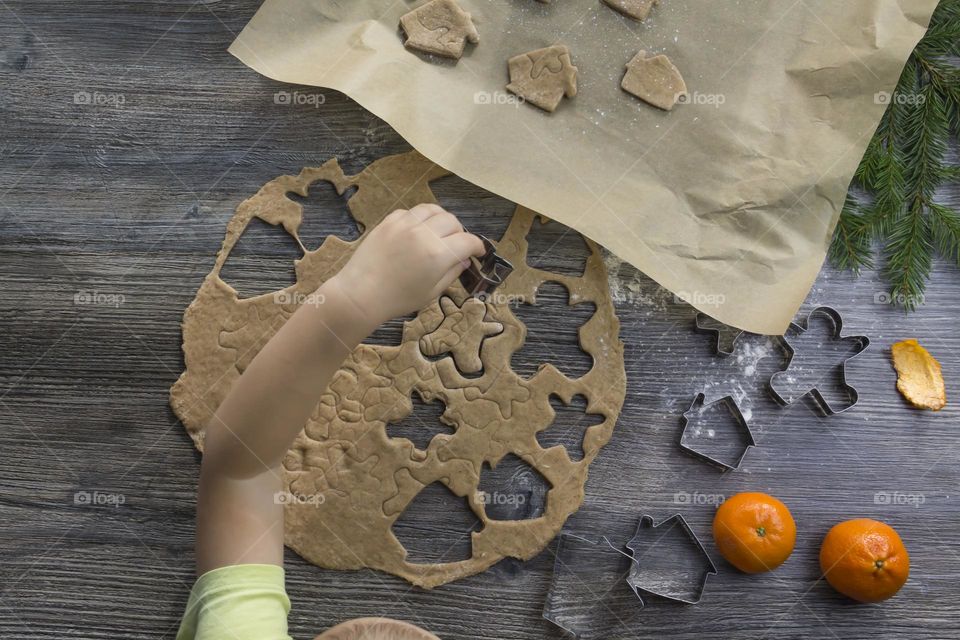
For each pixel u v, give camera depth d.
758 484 1.00
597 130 0.99
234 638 0.82
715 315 0.96
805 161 0.98
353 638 0.82
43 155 1.01
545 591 0.98
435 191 1.01
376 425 0.98
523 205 0.97
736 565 0.97
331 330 0.84
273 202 1.00
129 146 1.01
